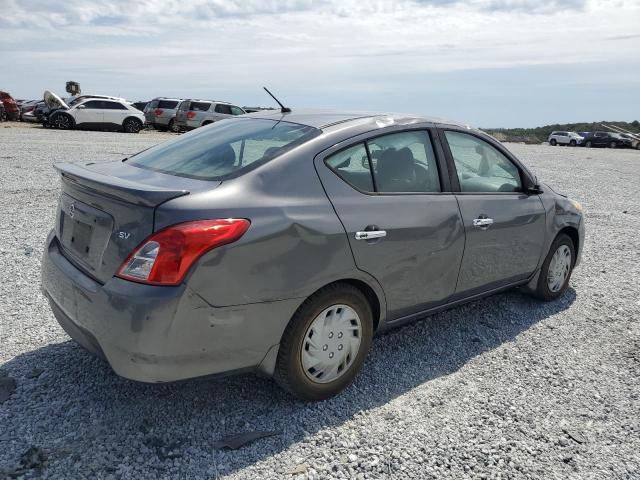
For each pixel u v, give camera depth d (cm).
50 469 264
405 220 350
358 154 344
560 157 2720
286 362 309
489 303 513
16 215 750
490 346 426
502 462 289
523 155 2688
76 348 383
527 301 523
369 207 334
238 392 341
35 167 1197
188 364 274
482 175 428
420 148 383
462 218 389
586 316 493
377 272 338
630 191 1415
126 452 280
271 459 282
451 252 383
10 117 3086
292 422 313
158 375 269
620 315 499
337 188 326
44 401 319
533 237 461
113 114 2773
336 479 270
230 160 322
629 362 409
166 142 399
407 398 346
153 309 258
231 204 282
